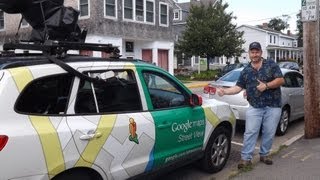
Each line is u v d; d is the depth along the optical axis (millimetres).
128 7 28891
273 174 6008
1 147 3412
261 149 6586
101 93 4379
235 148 8047
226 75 9812
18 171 3516
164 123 5023
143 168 4734
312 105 8250
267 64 6195
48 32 4734
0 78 3623
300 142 8016
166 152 5109
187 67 47031
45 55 4121
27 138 3576
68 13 4844
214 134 6145
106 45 4766
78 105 4133
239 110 8828
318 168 6285
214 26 37531
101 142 4191
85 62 4301
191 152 5625
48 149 3715
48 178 3730
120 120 4449
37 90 3814
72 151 3904
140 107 4820
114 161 4352
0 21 30812
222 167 6457
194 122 5617
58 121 3904
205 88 9625
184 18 50969
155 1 31266
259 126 6375
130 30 29062
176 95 5449
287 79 9727
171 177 6141
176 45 40156
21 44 4379
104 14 26906
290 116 9766
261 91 6191
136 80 4836
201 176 6191
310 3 8000
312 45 8133
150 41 31375
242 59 57000
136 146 4609
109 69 4512
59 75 4008
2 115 3516
